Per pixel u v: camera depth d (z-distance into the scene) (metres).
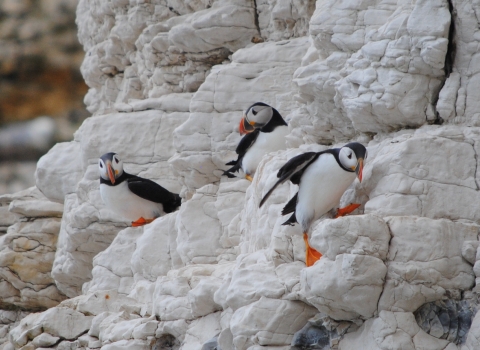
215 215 13.95
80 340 12.33
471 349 8.85
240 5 16.58
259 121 14.02
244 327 9.69
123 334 11.45
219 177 15.58
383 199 9.88
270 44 15.98
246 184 14.10
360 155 9.61
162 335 11.31
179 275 11.83
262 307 9.64
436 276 9.09
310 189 9.88
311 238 9.38
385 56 10.92
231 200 13.92
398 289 8.98
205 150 15.55
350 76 11.27
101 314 12.37
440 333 9.06
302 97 12.50
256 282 9.92
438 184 9.85
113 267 15.30
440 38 10.55
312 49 12.84
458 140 10.06
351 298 8.93
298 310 9.58
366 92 11.04
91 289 15.33
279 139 13.98
